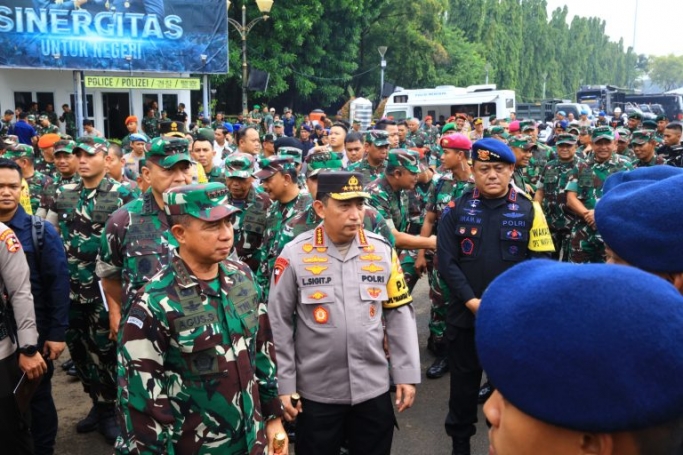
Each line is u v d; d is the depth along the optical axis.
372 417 3.25
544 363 0.85
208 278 2.59
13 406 3.56
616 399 0.82
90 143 4.69
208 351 2.53
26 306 3.60
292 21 27.20
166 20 19.09
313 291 3.18
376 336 3.23
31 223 4.11
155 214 3.73
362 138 7.31
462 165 5.62
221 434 2.56
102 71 18.70
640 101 44.00
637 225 1.46
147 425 2.45
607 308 0.84
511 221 4.05
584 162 6.83
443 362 5.90
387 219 4.88
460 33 52.16
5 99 19.25
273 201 4.70
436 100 26.06
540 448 0.89
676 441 0.88
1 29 17.19
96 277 4.64
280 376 3.18
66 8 17.83
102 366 4.68
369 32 36.28
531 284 0.92
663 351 0.82
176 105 21.48
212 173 6.73
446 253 4.12
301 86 29.50
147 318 2.47
